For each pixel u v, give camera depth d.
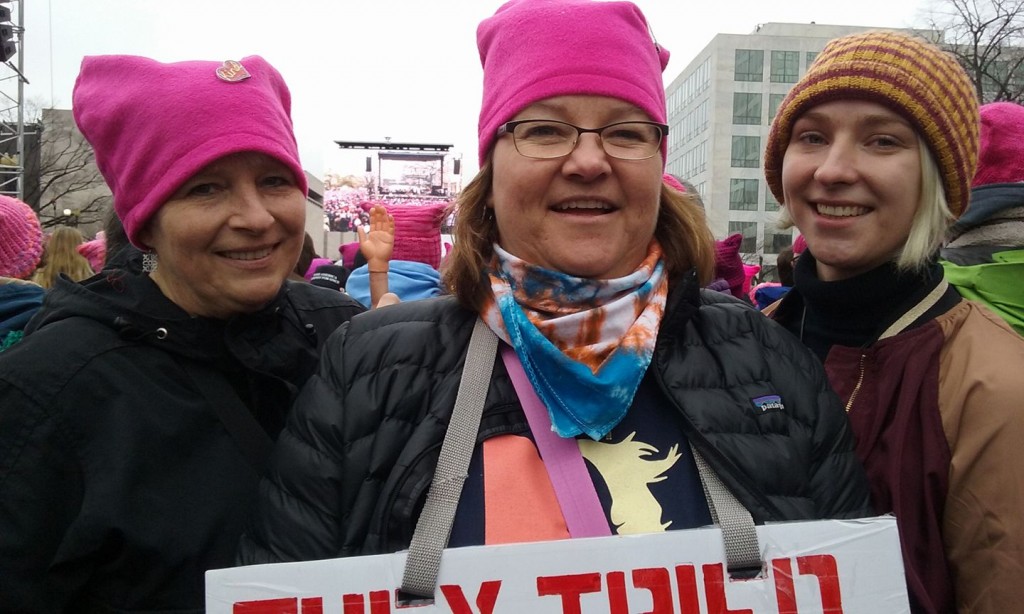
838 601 1.23
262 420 1.71
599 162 1.36
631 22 1.46
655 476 1.33
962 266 2.02
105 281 1.66
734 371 1.46
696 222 1.60
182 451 1.52
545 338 1.34
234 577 1.19
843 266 1.78
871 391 1.66
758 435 1.39
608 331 1.40
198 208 1.59
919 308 1.70
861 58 1.70
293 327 1.89
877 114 1.68
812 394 1.48
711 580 1.22
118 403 1.49
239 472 1.56
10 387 1.44
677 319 1.47
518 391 1.36
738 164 59.28
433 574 1.18
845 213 1.76
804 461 1.40
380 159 33.62
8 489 1.41
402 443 1.34
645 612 1.20
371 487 1.31
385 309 1.53
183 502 1.48
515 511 1.26
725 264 3.98
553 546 1.20
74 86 1.76
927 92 1.66
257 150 1.58
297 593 1.18
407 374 1.38
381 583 1.18
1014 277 1.85
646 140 1.45
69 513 1.45
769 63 59.53
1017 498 1.38
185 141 1.56
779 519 1.32
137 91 1.61
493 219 1.57
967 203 1.78
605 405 1.32
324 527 1.31
